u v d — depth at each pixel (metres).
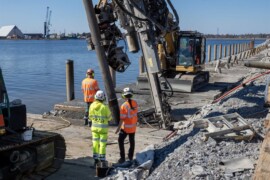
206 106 15.33
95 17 13.19
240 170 7.54
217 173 7.50
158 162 9.24
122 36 13.50
